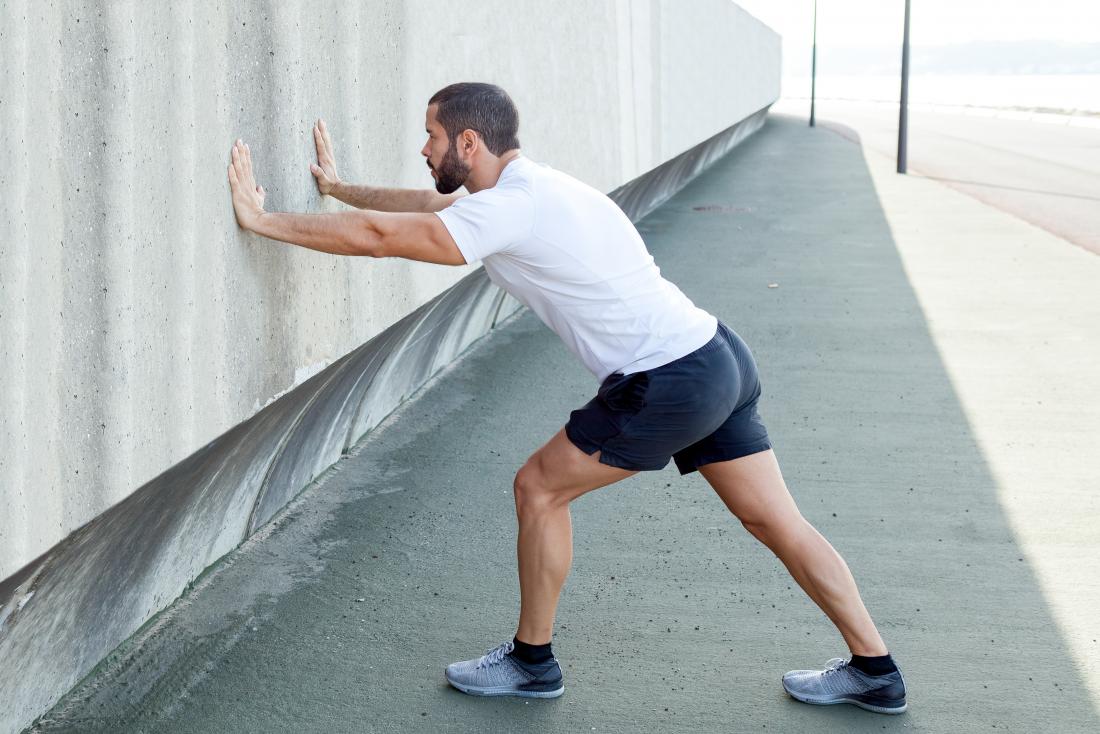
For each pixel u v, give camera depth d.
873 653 2.87
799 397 5.88
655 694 3.01
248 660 3.14
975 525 4.16
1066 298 8.31
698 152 17.73
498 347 7.02
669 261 10.22
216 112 2.49
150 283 2.24
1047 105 47.28
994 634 3.32
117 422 2.14
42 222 1.89
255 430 3.32
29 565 1.93
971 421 5.44
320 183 3.04
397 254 2.52
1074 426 5.34
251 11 2.63
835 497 4.46
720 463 2.79
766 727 2.85
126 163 2.13
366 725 2.84
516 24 4.87
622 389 2.58
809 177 19.06
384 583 3.66
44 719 2.79
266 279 2.77
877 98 87.31
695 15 12.82
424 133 3.84
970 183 17.77
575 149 6.15
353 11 3.22
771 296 8.55
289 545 3.93
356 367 4.26
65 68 1.94
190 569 3.53
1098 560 3.84
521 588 2.90
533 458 2.80
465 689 2.99
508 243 2.51
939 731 2.82
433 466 4.79
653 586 3.66
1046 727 2.84
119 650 3.15
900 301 8.30
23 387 1.85
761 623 3.41
